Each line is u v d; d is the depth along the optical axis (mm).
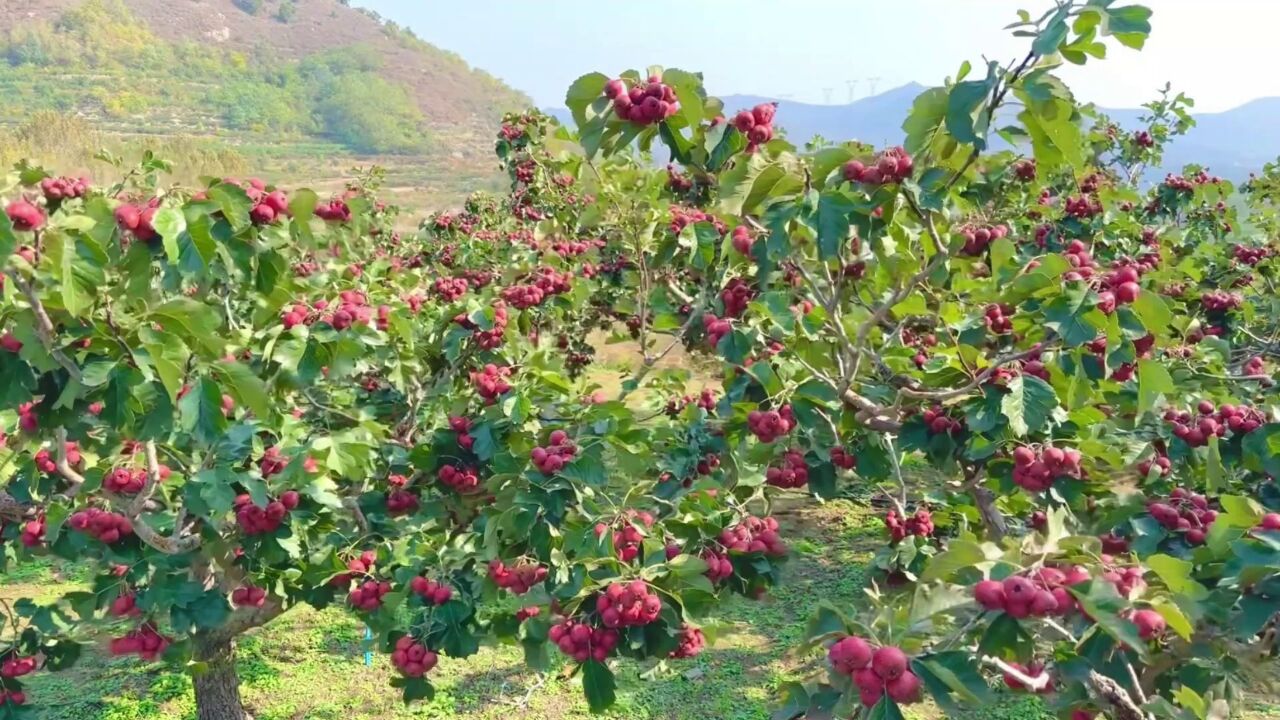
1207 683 2531
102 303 2869
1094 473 3414
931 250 3344
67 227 2658
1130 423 4113
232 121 140000
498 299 5188
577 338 9188
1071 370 3127
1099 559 2156
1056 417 3244
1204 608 2299
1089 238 6402
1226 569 2332
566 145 5730
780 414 3799
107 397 2850
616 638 3061
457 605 3975
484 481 4262
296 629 7641
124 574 4297
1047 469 3121
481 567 4172
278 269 3326
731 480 4371
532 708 6297
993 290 3033
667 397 6453
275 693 6605
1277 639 2555
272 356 3873
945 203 3088
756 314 4137
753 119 3150
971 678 1933
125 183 3539
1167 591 2174
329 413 4867
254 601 4434
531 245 8273
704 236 4664
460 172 124250
